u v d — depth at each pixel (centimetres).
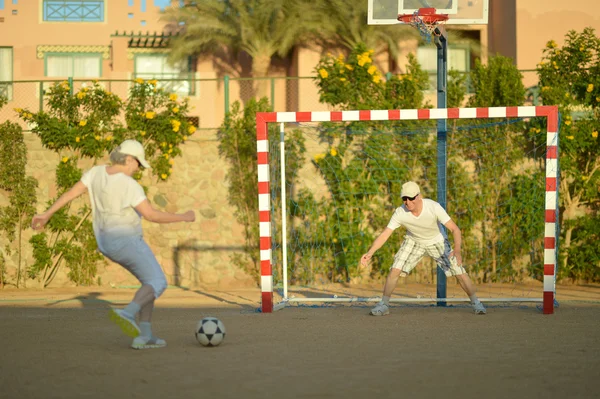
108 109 1491
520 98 1459
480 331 791
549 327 822
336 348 681
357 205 1462
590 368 580
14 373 575
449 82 1481
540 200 1442
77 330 826
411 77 1464
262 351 667
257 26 2344
